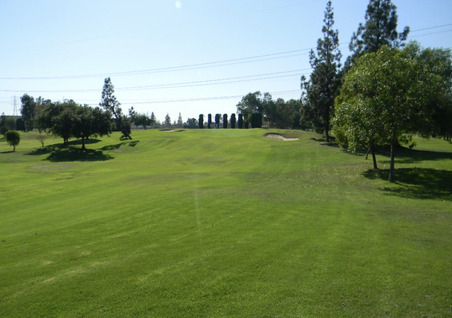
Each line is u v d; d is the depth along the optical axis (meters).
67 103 66.12
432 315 4.41
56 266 6.59
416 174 19.56
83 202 15.10
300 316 4.45
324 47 47.66
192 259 6.71
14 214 13.38
